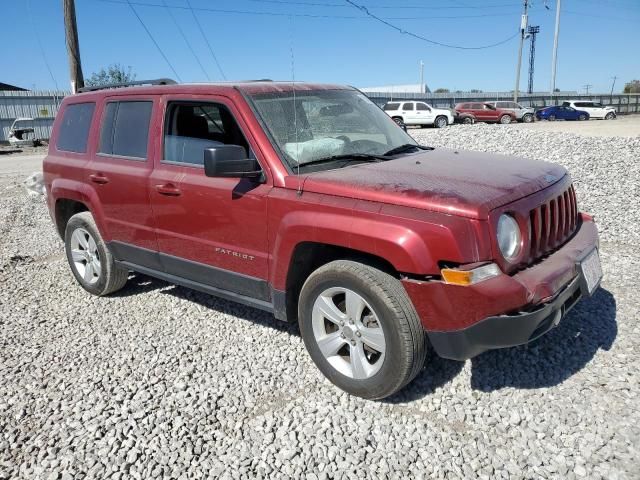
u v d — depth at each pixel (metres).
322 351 3.48
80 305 5.18
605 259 5.46
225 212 3.80
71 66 13.46
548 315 3.02
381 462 2.81
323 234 3.23
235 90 3.89
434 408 3.25
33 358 4.12
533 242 3.21
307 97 4.17
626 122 30.30
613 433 2.93
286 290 3.60
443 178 3.29
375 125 4.45
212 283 4.18
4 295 5.51
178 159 4.22
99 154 4.93
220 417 3.26
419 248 2.90
